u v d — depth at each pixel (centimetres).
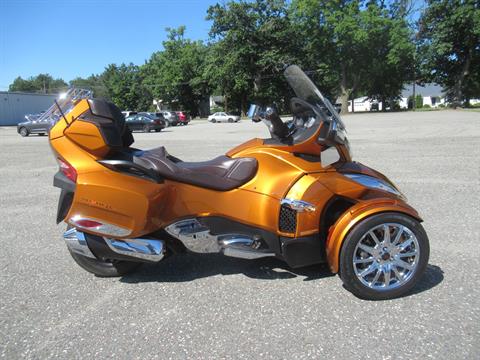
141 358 295
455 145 1319
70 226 391
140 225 367
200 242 381
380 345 299
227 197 378
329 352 294
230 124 4419
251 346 304
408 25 5819
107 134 362
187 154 1368
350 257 349
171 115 4269
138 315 352
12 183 945
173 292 390
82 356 300
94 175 362
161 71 8106
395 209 353
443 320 327
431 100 10325
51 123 395
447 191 725
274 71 6338
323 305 356
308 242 375
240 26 6228
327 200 371
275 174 373
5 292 400
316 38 5934
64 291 399
